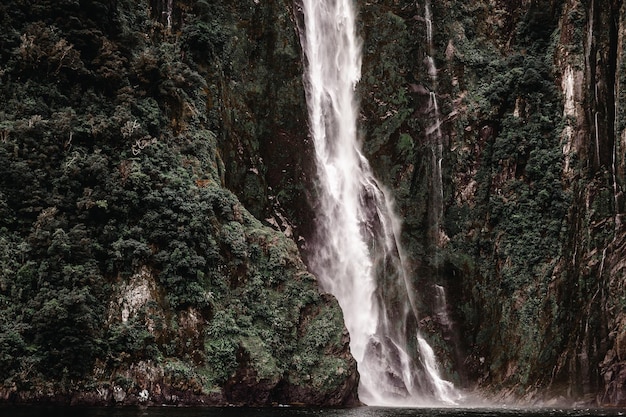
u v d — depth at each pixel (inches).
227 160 2020.2
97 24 1793.8
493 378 2192.4
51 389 1413.6
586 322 2146.9
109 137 1670.8
